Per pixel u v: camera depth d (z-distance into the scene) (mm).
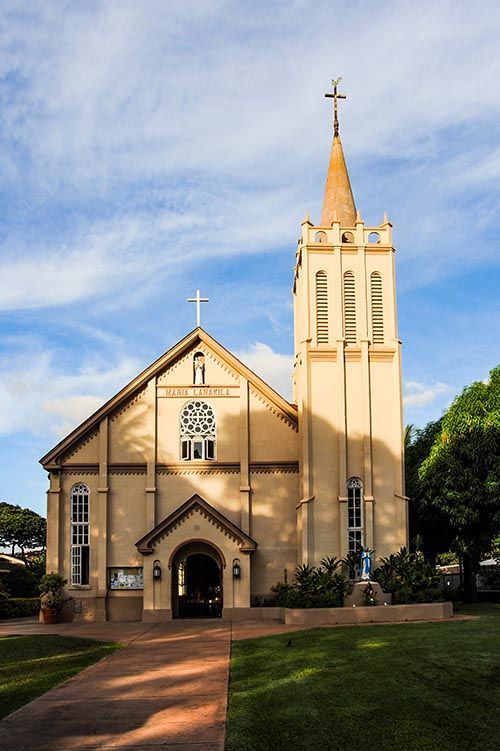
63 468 38812
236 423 39375
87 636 30000
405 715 15297
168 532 36344
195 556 40875
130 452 38906
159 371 39562
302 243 39125
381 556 36406
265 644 25219
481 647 22188
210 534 36312
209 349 39938
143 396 39438
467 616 32281
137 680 19969
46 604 36969
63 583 37094
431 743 13570
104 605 37281
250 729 14727
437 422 47969
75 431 38812
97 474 38844
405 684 17828
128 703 17406
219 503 38594
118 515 38375
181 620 35406
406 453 48188
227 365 39844
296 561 37906
